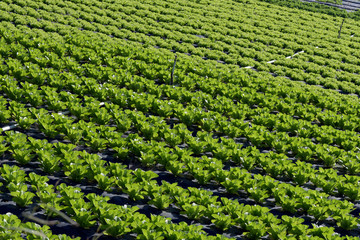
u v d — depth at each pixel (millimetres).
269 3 45812
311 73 27062
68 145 13008
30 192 10641
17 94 16406
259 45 31109
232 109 18641
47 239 8727
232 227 11391
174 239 9773
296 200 12289
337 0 52594
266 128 18031
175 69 22344
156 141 15344
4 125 14789
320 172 14312
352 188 13484
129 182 11859
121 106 17625
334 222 12445
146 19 32625
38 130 14875
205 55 27609
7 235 8641
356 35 38656
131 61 22391
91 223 10133
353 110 20891
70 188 10664
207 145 15062
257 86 22328
